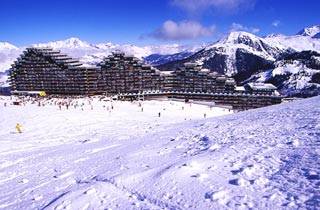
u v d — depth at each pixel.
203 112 132.50
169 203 13.84
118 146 31.11
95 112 95.56
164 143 27.06
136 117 87.62
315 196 12.01
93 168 22.33
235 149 19.73
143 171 18.16
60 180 21.19
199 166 17.38
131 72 196.50
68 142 46.06
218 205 12.82
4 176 25.62
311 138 19.39
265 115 33.81
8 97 156.75
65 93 198.38
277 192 13.02
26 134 58.38
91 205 15.14
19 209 16.92
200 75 197.75
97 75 194.00
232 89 194.50
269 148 18.81
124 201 14.95
